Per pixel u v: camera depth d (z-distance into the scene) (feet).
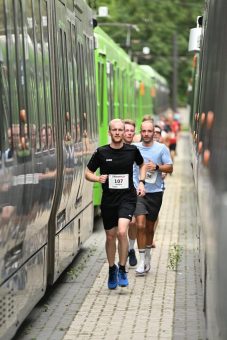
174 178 181.27
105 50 106.42
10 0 40.86
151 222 68.18
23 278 43.78
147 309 56.59
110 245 62.08
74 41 67.72
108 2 248.32
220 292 28.43
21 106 42.75
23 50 44.09
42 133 49.21
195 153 58.29
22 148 42.39
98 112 89.56
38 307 56.59
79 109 69.00
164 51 376.48
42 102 49.93
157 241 89.56
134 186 61.62
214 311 30.40
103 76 103.65
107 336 49.16
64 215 59.72
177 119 347.77
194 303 58.44
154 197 67.62
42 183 48.60
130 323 52.54
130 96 157.38
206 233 34.78
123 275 62.34
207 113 38.42
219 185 29.27
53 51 55.93
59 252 57.57
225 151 28.94
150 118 70.49
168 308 56.90
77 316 54.24
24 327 50.98
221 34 33.30
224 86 30.50
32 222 45.70
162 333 49.93
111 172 60.39
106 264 73.26
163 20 376.68
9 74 40.01
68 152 60.23
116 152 60.18
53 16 56.34
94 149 80.74
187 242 89.10
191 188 157.69
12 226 39.88
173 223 106.11
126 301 59.00
